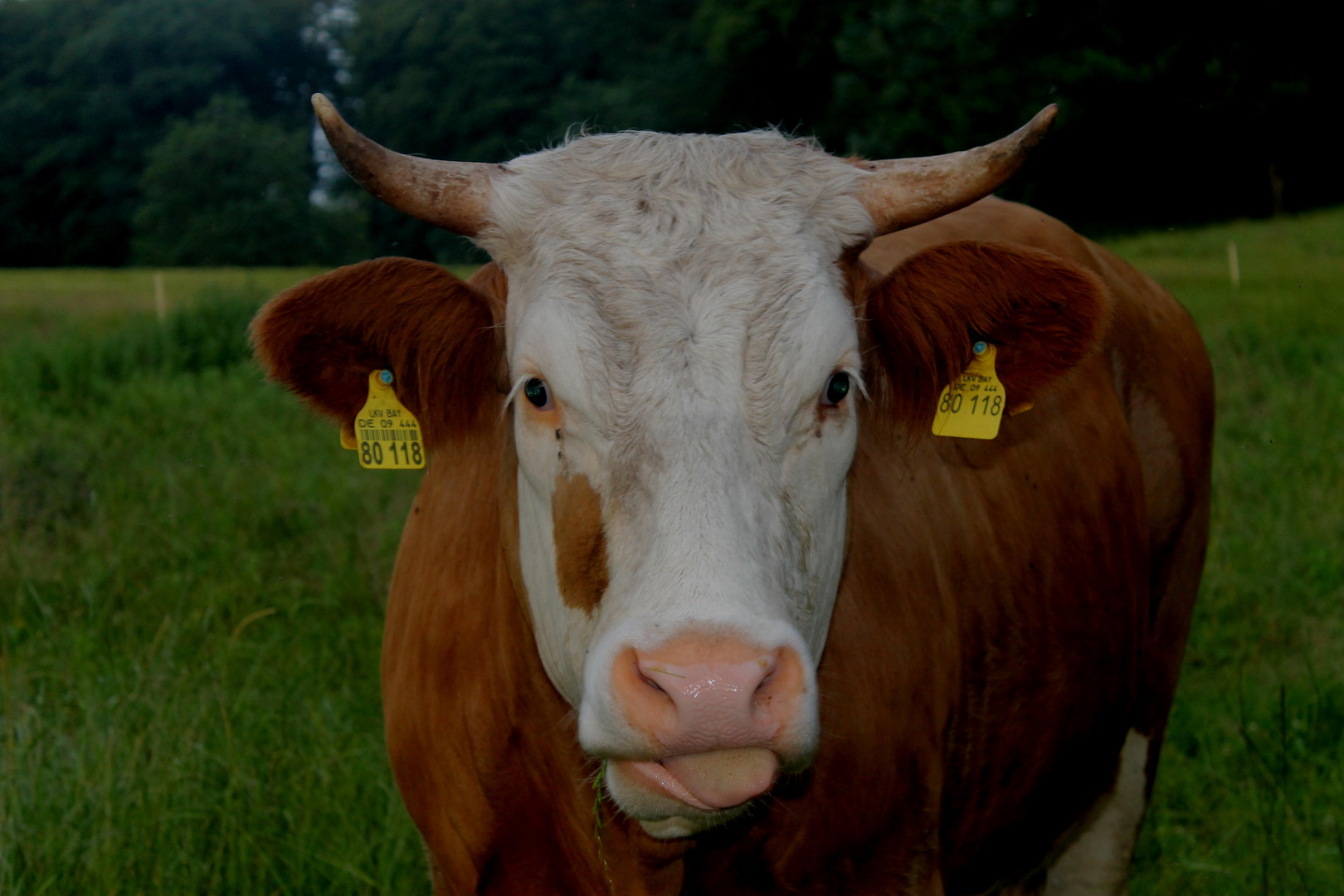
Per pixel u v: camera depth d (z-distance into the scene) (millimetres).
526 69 38719
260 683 4676
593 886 2436
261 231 59969
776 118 31578
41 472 7051
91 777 3633
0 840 3344
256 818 3664
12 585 5625
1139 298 3873
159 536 6277
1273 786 4207
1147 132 31031
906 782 2498
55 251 70688
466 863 2600
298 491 7172
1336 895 3662
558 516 2039
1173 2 30016
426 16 40969
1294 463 7719
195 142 60656
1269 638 5473
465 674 2533
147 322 13203
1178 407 3828
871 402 2607
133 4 72812
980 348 2543
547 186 2279
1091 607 3186
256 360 2350
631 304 2041
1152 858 4102
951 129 27688
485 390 2486
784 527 1945
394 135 41188
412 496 7105
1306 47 31469
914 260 2420
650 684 1732
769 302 2057
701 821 1923
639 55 36125
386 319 2352
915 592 2584
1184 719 4816
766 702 1725
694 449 1901
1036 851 3334
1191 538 3938
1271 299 14430
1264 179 33344
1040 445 3129
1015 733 2939
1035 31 28984
